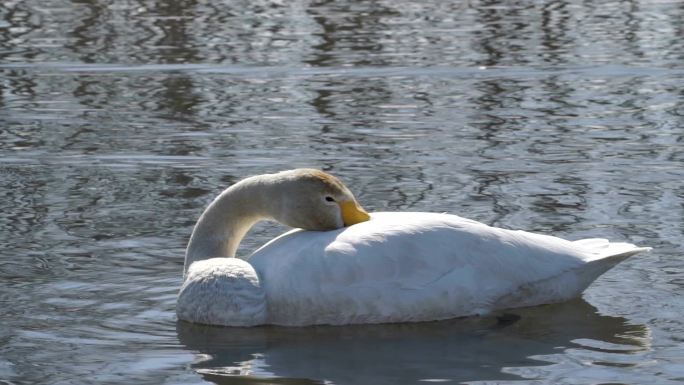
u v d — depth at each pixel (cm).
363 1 2516
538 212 1293
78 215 1307
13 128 1673
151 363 894
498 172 1450
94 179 1447
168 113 1745
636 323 983
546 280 1027
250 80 1922
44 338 949
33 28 2261
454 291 995
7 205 1346
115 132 1652
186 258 1070
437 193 1366
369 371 871
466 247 1012
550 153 1528
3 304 1032
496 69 1981
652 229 1232
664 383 837
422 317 996
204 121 1698
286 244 1023
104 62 2033
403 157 1516
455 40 2172
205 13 2394
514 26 2280
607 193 1359
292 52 2091
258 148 1562
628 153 1523
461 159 1504
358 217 1035
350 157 1516
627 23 2305
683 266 1127
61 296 1055
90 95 1845
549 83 1897
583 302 1045
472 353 913
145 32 2230
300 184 1032
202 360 899
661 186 1386
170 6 2452
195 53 2084
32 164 1512
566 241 1062
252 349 927
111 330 972
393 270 987
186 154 1545
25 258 1163
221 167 1486
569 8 2444
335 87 1880
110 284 1088
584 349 920
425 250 999
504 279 1016
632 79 1914
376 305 984
